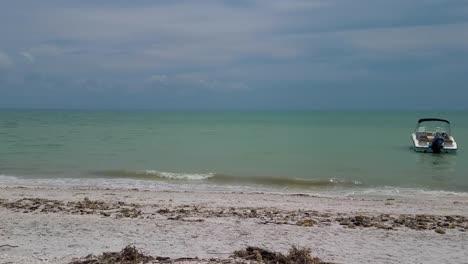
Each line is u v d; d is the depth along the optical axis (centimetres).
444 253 1022
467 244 1100
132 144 4191
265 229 1198
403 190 2089
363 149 3903
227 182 2248
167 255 938
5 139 4553
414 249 1049
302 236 1138
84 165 2773
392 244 1088
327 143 4447
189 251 976
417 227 1280
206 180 2302
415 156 3428
